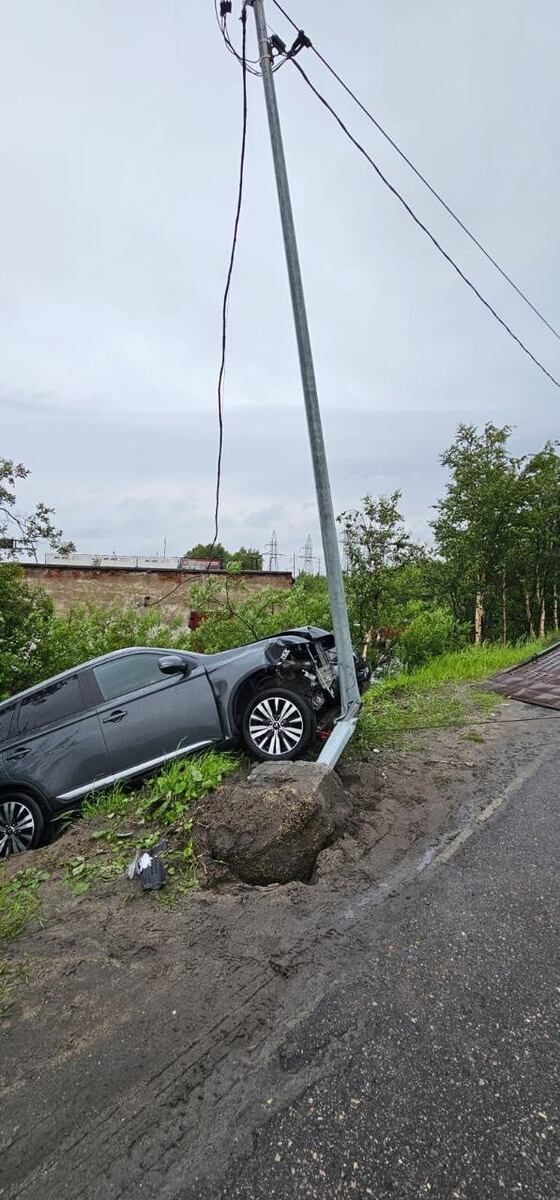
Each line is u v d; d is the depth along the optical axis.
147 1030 2.42
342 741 5.11
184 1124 1.97
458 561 21.02
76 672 5.77
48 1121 2.02
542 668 10.48
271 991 2.60
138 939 3.06
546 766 5.46
